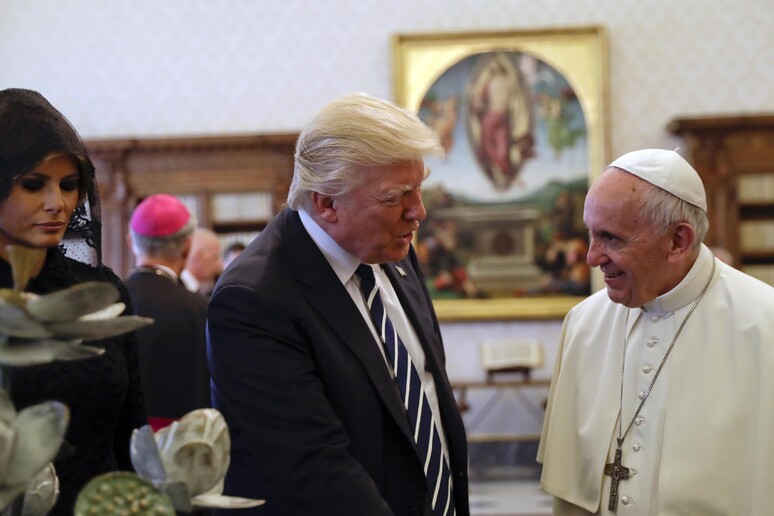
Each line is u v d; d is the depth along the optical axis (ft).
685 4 31.71
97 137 32.24
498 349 30.81
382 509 6.53
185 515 4.47
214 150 31.45
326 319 7.06
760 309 7.71
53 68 32.48
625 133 31.86
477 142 32.09
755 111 31.50
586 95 31.65
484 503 24.49
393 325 7.57
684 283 7.82
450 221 32.24
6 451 3.46
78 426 6.10
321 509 6.50
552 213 31.94
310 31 32.35
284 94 32.37
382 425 7.09
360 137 6.66
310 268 7.15
